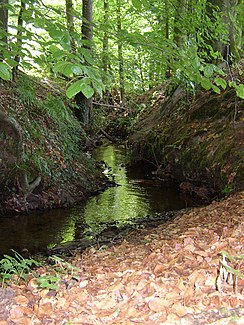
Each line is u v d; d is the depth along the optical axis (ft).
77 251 20.07
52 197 30.12
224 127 33.17
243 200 21.57
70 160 35.40
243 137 30.01
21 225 25.89
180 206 29.81
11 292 10.50
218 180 29.58
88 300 10.05
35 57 13.55
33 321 9.09
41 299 10.26
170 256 13.03
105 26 13.51
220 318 8.46
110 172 41.65
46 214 28.22
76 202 31.19
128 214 28.19
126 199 32.04
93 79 9.19
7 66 9.56
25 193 28.78
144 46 14.17
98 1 62.13
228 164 28.96
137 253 15.38
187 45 18.12
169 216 26.14
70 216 27.96
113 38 15.10
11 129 27.45
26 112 34.24
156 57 14.83
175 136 39.09
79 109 53.26
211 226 17.31
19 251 21.52
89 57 11.00
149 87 69.72
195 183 33.35
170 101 46.70
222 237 14.47
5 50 11.91
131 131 56.08
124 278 11.43
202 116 37.11
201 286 10.00
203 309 8.89
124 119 63.31
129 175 40.42
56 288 10.81
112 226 25.09
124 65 30.86
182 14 20.44
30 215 27.84
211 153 31.83
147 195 33.14
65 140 36.99
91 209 29.60
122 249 17.12
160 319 8.64
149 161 43.78
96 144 54.70
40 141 32.99
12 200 28.17
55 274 13.14
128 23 50.52
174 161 36.86
